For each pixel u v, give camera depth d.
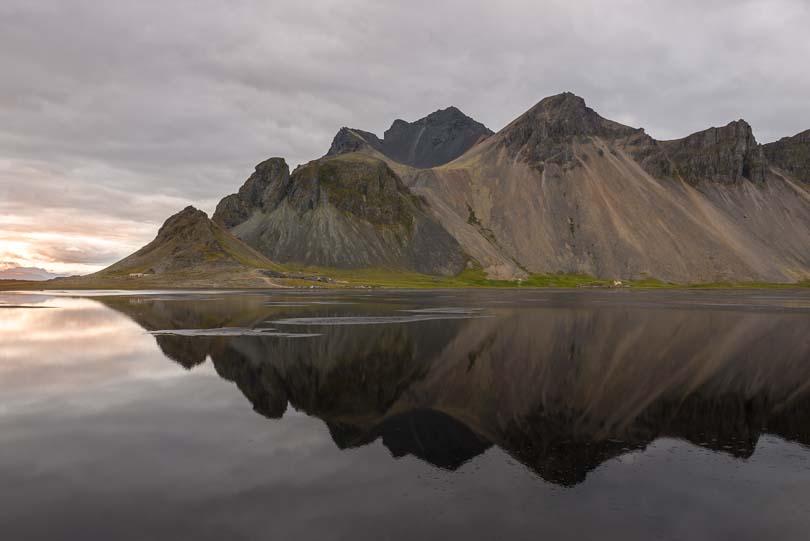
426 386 29.97
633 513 13.59
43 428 20.86
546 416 23.86
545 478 16.08
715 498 14.60
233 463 17.16
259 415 23.34
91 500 14.16
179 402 25.33
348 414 23.88
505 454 18.48
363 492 14.80
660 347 44.53
